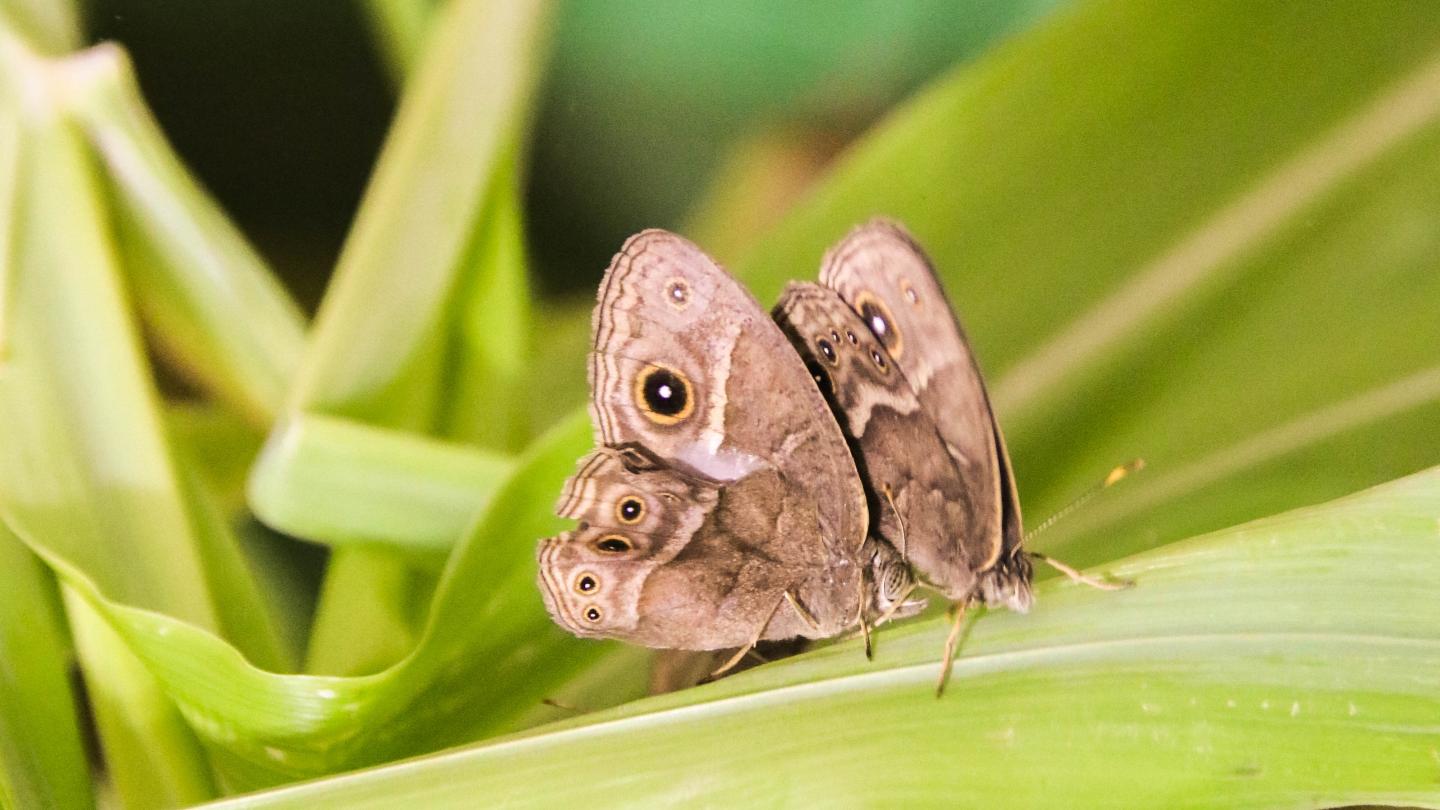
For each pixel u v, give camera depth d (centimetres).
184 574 32
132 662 32
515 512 32
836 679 31
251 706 31
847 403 32
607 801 30
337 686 31
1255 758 31
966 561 31
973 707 31
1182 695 31
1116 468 32
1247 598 31
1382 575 31
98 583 32
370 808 30
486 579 32
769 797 31
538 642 32
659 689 32
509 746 31
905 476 32
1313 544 31
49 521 32
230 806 30
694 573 32
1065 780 31
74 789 32
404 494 32
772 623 32
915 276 32
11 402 32
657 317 31
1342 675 31
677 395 32
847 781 31
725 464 32
